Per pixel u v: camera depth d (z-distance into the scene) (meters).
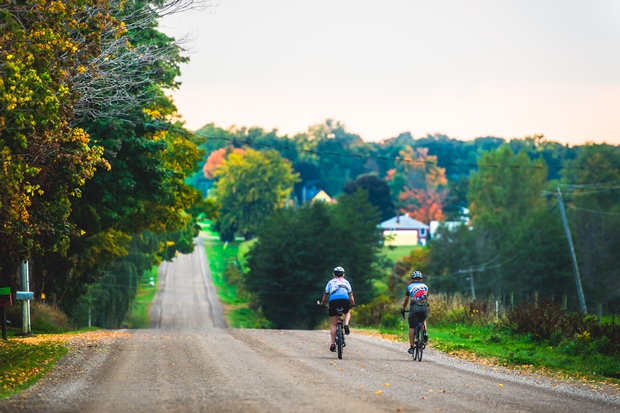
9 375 49.94
